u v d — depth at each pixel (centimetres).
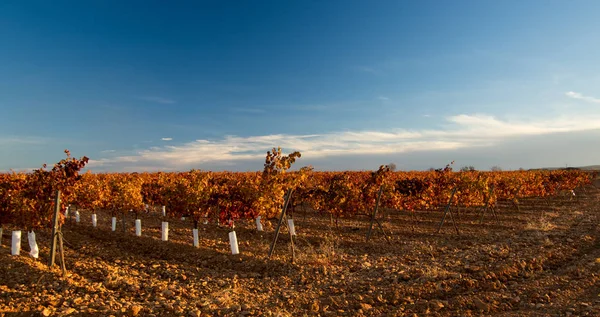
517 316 616
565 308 637
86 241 1263
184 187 1271
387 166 1484
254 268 1010
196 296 765
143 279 870
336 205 1497
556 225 1631
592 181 3934
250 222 1747
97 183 1527
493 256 1047
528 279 846
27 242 1208
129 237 1362
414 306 688
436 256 1127
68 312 618
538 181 2505
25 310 629
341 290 799
